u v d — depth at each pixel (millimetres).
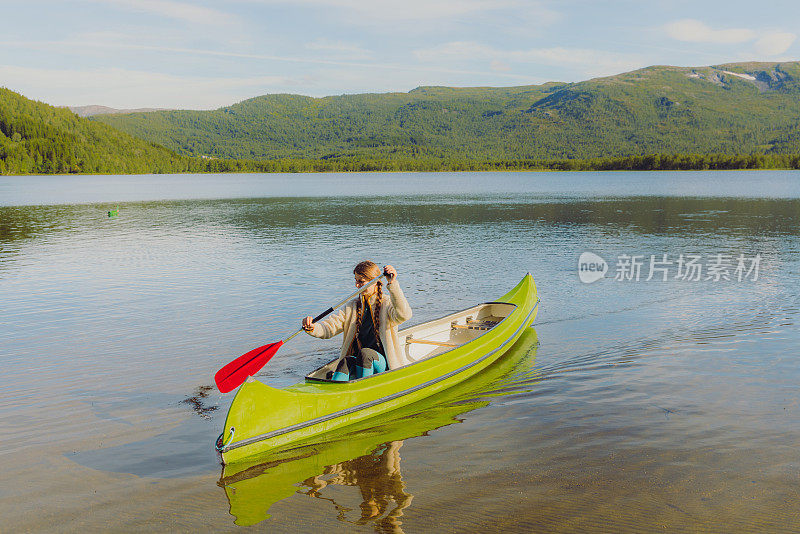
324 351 9727
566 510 4914
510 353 9688
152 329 11125
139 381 8352
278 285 15359
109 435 6582
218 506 5102
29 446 6309
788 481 5324
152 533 4699
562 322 11539
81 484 5496
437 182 116750
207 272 17328
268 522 4832
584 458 5863
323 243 23844
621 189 74438
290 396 6371
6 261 19609
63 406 7430
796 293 13586
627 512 4871
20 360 9297
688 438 6266
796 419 6695
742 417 6781
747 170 179125
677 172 176375
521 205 46938
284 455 6090
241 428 5988
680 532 4574
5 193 73812
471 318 10906
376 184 107250
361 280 7414
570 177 143375
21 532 4715
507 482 5418
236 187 94875
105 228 30625
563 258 19531
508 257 19828
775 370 8375
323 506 5074
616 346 9828
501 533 4602
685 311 12148
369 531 4672
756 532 4559
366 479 5555
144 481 5559
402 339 9047
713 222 30969
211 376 8562
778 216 33969
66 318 11977
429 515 4891
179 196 66312
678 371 8461
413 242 23969
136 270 17750
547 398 7598
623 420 6789
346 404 6824
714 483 5312
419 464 5836
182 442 6414
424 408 7406
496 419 6957
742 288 14328
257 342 10273
